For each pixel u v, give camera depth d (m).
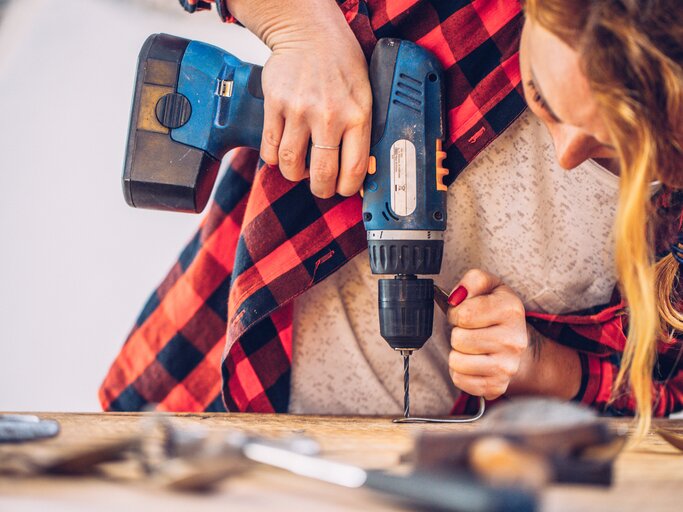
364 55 1.05
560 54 0.70
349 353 1.19
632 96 0.68
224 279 1.25
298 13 1.01
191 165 1.04
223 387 1.12
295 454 0.56
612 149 0.77
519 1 1.02
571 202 1.11
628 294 0.76
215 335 1.26
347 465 0.55
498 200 1.12
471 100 1.05
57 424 0.74
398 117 0.99
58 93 2.52
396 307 0.98
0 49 2.50
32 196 2.50
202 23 2.45
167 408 1.28
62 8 2.51
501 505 0.44
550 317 1.16
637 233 0.73
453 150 1.05
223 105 1.04
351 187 1.00
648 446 0.80
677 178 0.74
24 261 2.47
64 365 2.44
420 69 1.01
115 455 0.59
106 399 1.35
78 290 2.47
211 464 0.55
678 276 1.02
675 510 0.50
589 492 0.55
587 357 1.20
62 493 0.51
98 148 2.53
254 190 1.14
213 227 1.25
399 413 1.21
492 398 1.06
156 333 1.31
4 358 2.42
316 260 1.09
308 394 1.20
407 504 0.50
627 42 0.67
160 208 1.09
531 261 1.14
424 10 1.06
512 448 0.51
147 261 2.49
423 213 0.98
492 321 1.03
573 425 0.56
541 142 1.10
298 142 1.00
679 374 1.23
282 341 1.17
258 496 0.52
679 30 0.68
